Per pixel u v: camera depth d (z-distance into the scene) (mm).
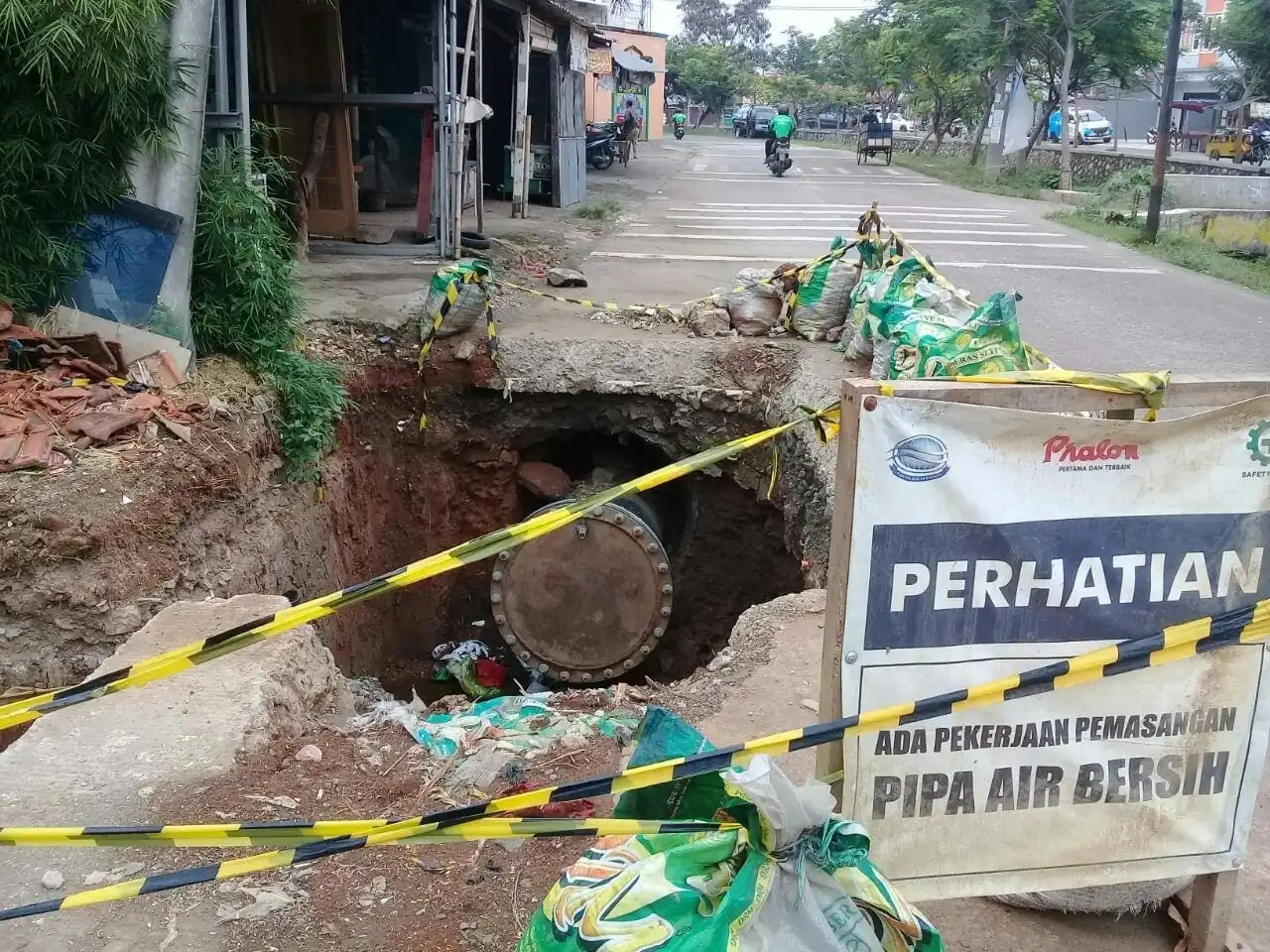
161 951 2885
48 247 6648
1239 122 34562
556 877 3227
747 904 2090
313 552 7441
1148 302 12477
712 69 75375
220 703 3979
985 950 2938
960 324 6934
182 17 6898
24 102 6449
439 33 11695
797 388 8203
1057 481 2426
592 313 10320
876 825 2568
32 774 3553
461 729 4188
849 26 54344
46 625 5266
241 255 7297
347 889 3154
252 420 6938
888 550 2412
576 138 20562
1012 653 2510
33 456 5648
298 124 12281
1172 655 2301
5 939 2896
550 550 7562
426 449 9133
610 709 4535
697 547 9219
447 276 8859
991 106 32688
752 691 4371
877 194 25125
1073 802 2629
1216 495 2488
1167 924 3070
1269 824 3484
